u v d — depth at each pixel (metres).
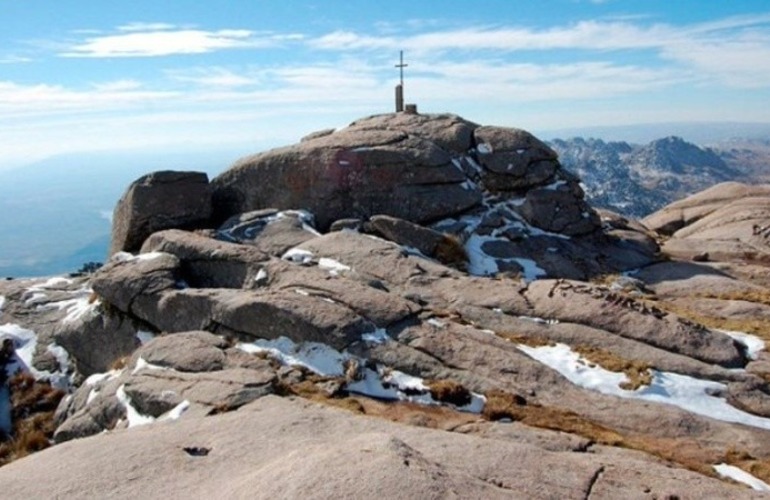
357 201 30.12
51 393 21.78
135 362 17.16
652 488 9.58
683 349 16.80
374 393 15.35
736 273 27.48
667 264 28.91
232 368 16.00
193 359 16.45
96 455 10.61
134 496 8.95
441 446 10.78
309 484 7.86
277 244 25.56
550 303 19.47
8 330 25.11
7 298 27.61
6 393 22.06
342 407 14.23
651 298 24.16
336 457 8.55
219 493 8.59
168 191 28.72
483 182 31.69
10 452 18.39
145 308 21.02
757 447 12.75
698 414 14.23
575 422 13.59
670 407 14.20
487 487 8.23
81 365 22.78
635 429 13.50
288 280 20.39
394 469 8.05
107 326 22.22
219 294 19.47
